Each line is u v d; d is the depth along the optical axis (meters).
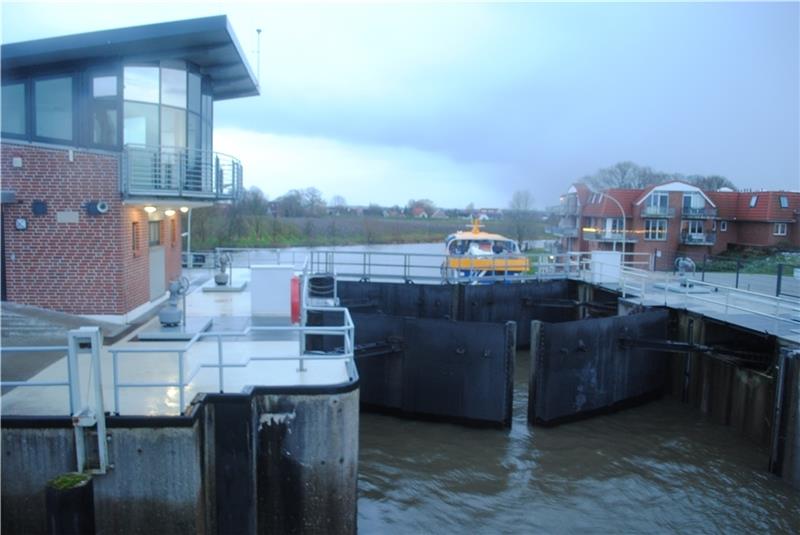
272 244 59.31
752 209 49.56
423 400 15.20
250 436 8.32
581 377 15.78
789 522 11.02
